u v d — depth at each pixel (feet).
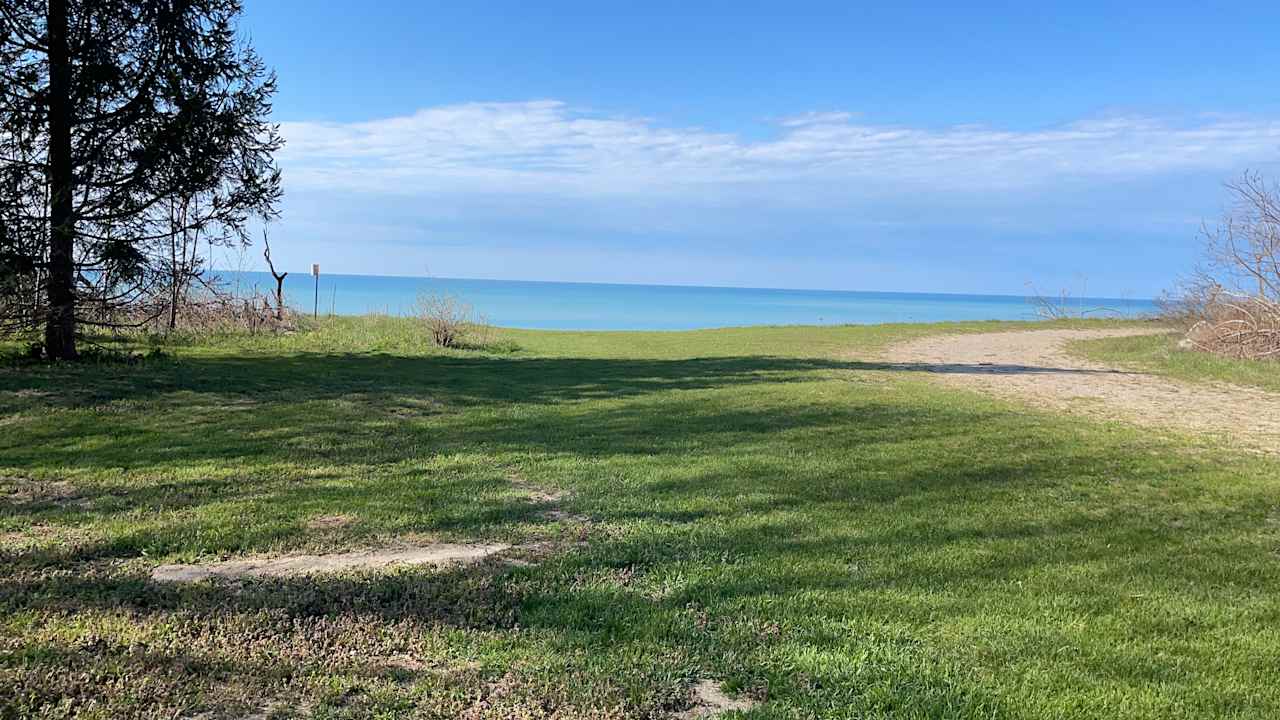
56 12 44.42
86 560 15.33
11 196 43.55
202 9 48.70
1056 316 136.77
